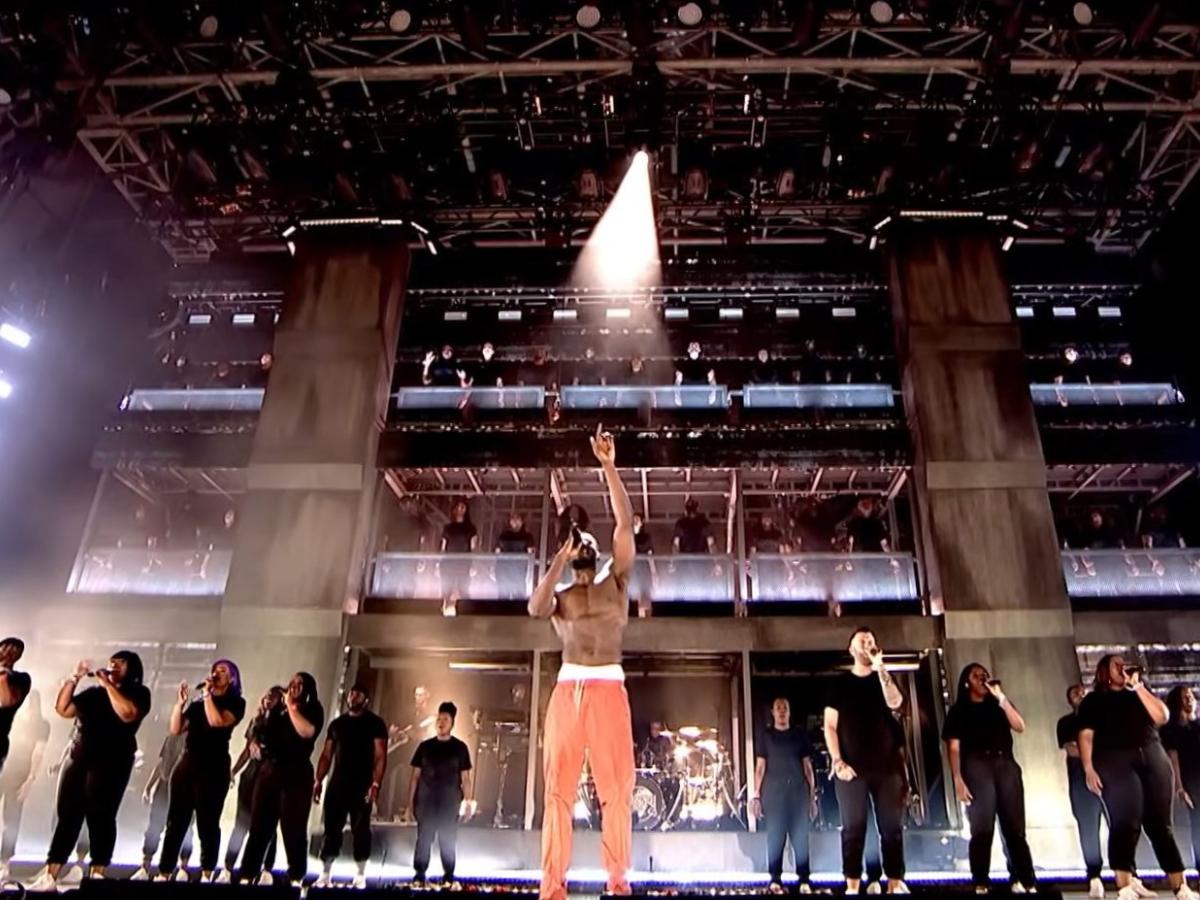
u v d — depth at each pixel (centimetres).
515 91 1393
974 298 1368
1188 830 1018
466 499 1627
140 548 1341
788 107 1420
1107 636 1175
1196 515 1443
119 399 1516
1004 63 1294
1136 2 1260
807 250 1572
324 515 1264
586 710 480
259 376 1546
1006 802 700
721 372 1521
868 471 1432
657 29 1319
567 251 1599
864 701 675
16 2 1230
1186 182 1455
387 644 1198
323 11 1315
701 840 1051
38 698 863
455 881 933
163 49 1327
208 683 724
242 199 1456
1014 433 1272
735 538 1391
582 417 1414
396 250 1471
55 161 1368
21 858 1035
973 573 1188
